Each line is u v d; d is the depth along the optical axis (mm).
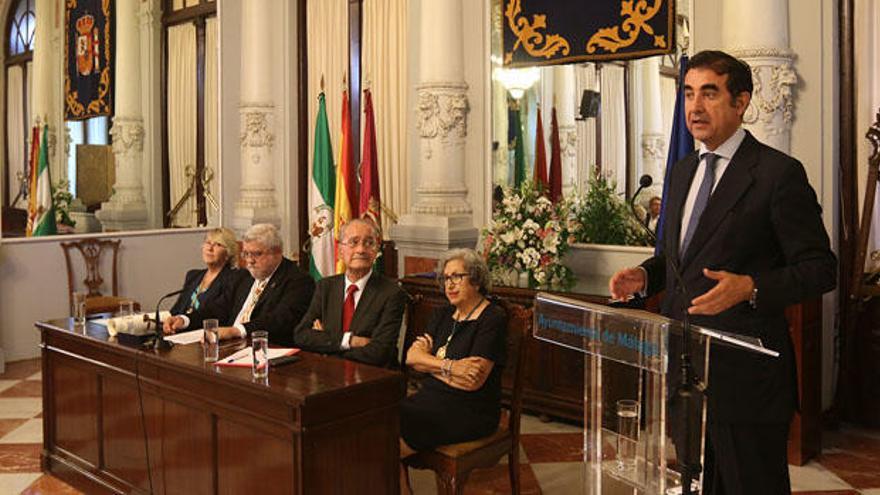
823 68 4469
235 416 2910
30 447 4508
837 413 4820
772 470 2205
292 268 4238
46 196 8539
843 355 4816
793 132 4559
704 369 1790
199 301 4469
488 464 3232
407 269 6211
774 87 4445
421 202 6172
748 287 1987
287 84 7984
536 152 5770
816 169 4496
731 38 4535
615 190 5391
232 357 3207
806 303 4090
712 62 2221
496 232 5316
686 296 2084
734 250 2197
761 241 2197
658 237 4637
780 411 2172
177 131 9727
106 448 3686
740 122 2266
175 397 3211
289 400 2639
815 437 4258
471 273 3338
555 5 5586
